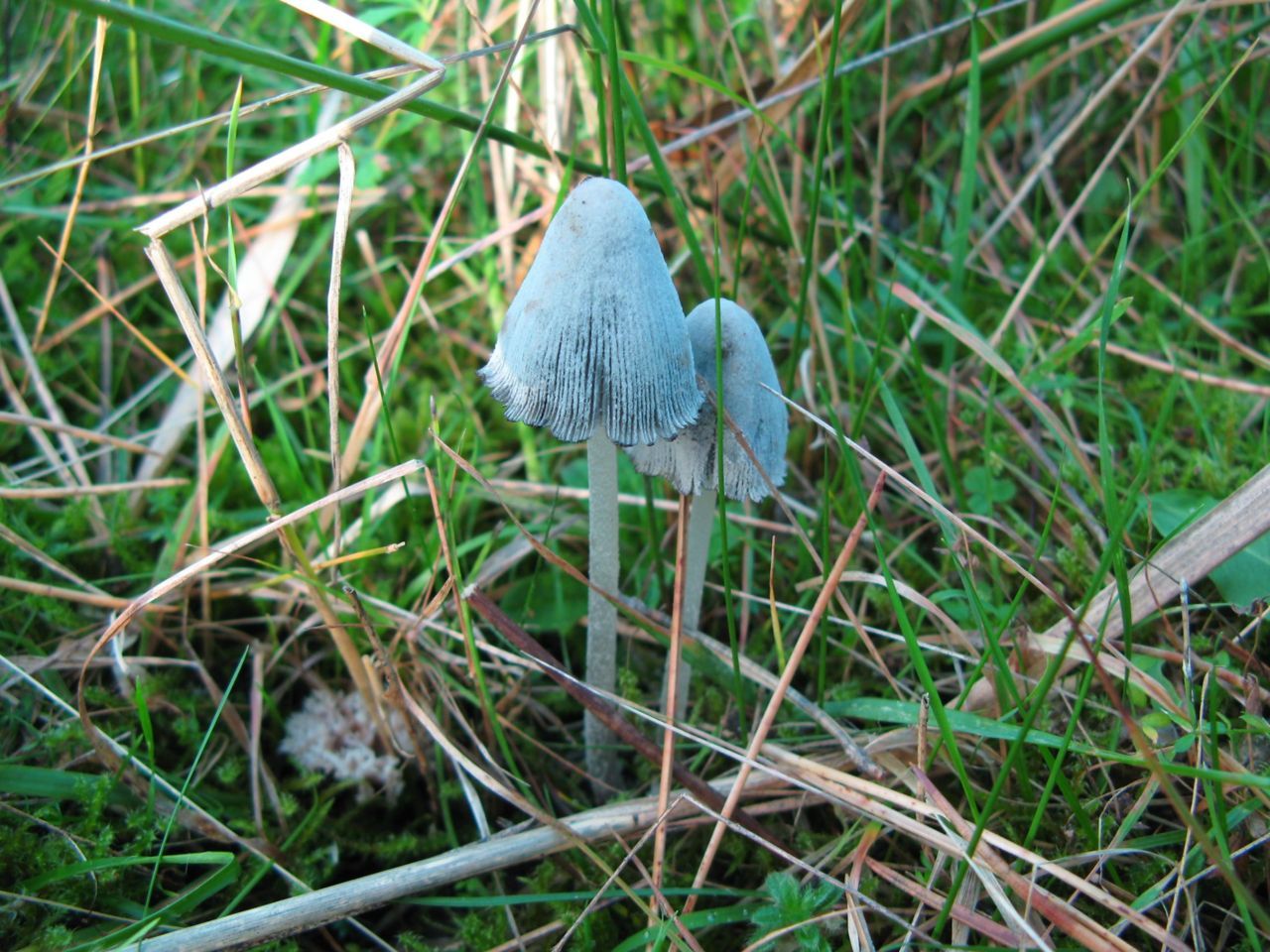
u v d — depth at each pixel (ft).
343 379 0.71
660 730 0.57
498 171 0.70
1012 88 0.81
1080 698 0.41
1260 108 0.79
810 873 0.48
